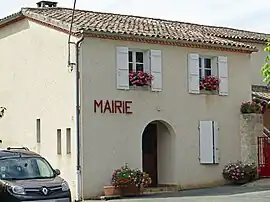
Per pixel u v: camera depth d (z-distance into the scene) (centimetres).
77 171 1902
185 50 2161
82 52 1934
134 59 2067
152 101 2064
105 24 2075
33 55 2159
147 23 2341
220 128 2222
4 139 2312
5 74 2323
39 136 2116
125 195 1931
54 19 2031
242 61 2311
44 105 2092
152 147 2177
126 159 1992
